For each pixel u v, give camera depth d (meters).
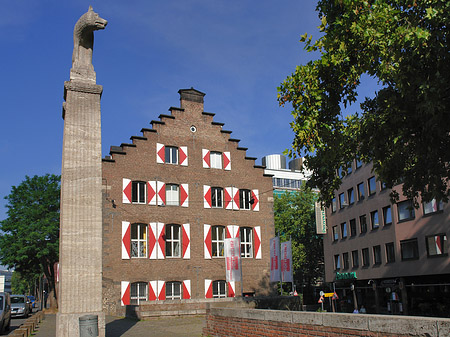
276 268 26.05
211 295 35.59
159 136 36.22
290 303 25.09
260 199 39.31
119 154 34.50
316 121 13.95
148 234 34.31
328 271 54.09
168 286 34.44
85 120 14.66
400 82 11.84
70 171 14.16
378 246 43.34
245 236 38.34
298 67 13.95
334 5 13.42
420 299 38.62
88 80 15.05
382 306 45.12
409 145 13.45
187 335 15.41
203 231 36.34
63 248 13.65
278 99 14.33
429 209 35.84
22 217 41.28
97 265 13.91
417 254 36.94
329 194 16.23
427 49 11.48
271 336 10.38
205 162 37.62
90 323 11.77
